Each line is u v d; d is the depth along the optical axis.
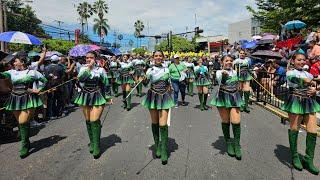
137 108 11.45
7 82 7.38
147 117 9.76
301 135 7.40
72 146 6.87
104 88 6.28
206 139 7.25
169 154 6.23
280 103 10.28
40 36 39.44
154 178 5.11
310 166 5.27
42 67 9.79
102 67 6.41
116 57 15.09
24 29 44.44
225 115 6.07
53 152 6.49
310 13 17.61
